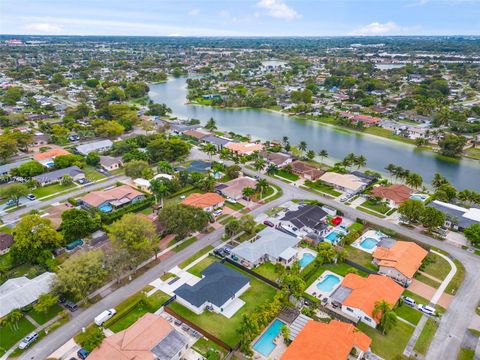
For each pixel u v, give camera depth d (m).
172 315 82.06
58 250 102.56
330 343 68.25
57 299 81.12
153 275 95.50
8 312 77.88
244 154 186.62
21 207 131.12
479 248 110.06
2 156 172.00
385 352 72.56
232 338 75.44
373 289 84.94
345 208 134.38
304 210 124.56
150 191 141.75
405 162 193.75
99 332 70.56
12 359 69.88
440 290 91.50
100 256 89.25
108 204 130.38
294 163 171.38
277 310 80.44
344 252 102.06
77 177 154.38
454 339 76.19
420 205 119.50
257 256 99.88
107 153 187.38
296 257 104.06
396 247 104.81
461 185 164.75
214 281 87.44
